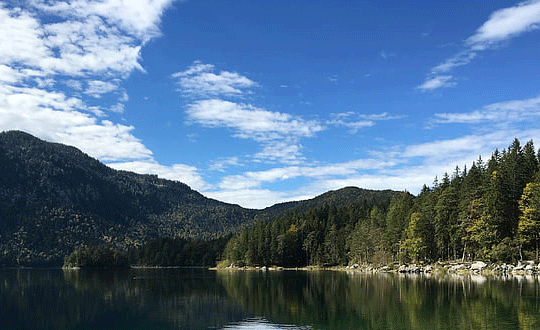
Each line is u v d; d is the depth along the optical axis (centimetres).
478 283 7425
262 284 10025
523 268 8962
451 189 11575
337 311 5331
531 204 9300
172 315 5562
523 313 4469
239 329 4488
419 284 7938
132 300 7319
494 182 9800
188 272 18988
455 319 4331
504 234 9800
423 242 12119
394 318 4619
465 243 10794
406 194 14862
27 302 7319
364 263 15850
